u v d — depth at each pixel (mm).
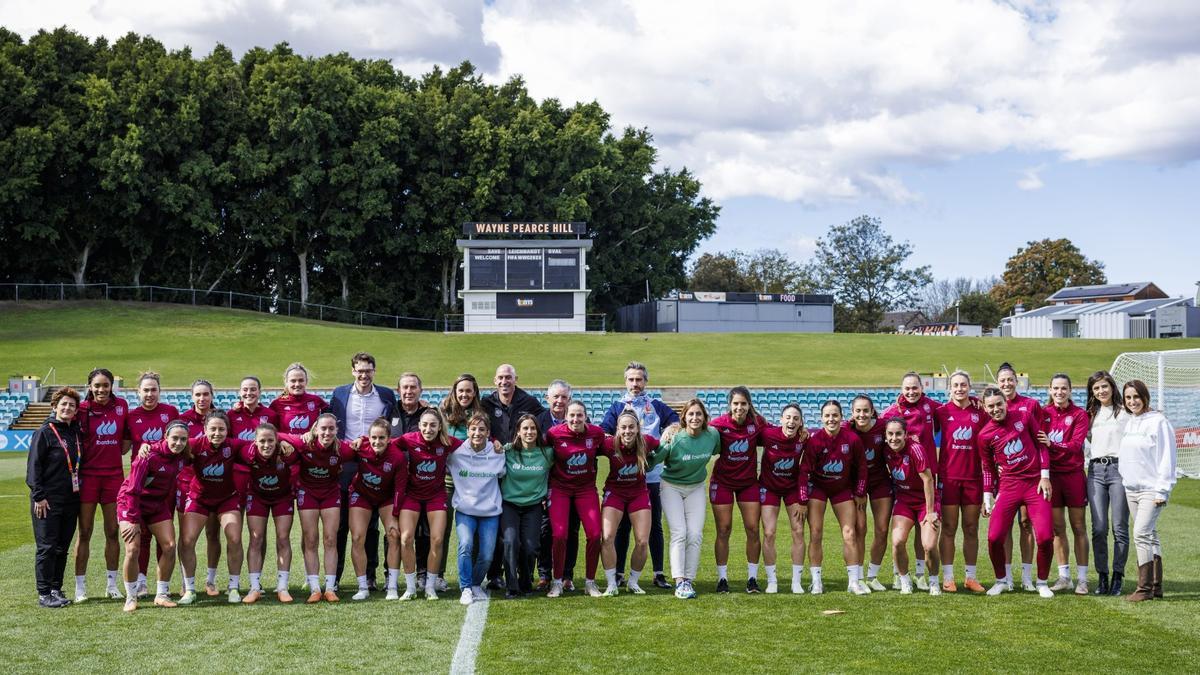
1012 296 105062
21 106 50938
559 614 8242
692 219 74000
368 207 58344
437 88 66000
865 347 47250
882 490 9336
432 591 9008
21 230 53719
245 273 65750
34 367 37531
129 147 50781
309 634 7555
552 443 9133
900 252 92750
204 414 9914
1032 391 35031
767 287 100375
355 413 9742
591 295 71438
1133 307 65750
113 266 59906
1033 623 7855
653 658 6836
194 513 8859
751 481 9312
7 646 7219
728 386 34969
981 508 9359
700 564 10938
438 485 9086
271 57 62906
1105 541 9156
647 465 9156
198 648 7145
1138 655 6902
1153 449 8750
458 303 67000
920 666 6641
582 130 64562
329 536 8992
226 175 54594
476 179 61844
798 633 7539
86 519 8977
